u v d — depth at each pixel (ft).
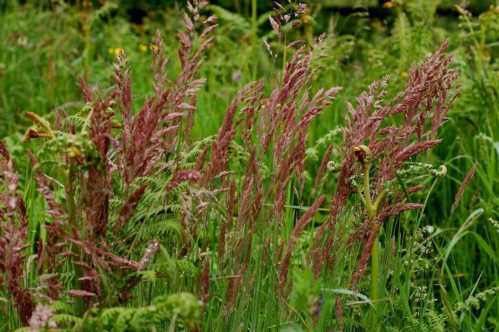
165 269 8.63
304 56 9.37
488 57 17.31
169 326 8.46
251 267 9.32
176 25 26.09
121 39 25.20
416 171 10.09
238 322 8.88
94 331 8.09
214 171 8.80
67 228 8.30
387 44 20.36
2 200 8.75
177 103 8.89
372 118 9.29
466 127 16.30
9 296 8.91
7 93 22.66
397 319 10.18
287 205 9.91
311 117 8.96
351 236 9.48
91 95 9.28
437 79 9.61
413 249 10.73
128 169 8.40
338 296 9.36
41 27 26.43
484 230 14.25
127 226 8.53
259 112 9.76
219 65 21.68
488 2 23.30
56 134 8.52
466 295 12.88
